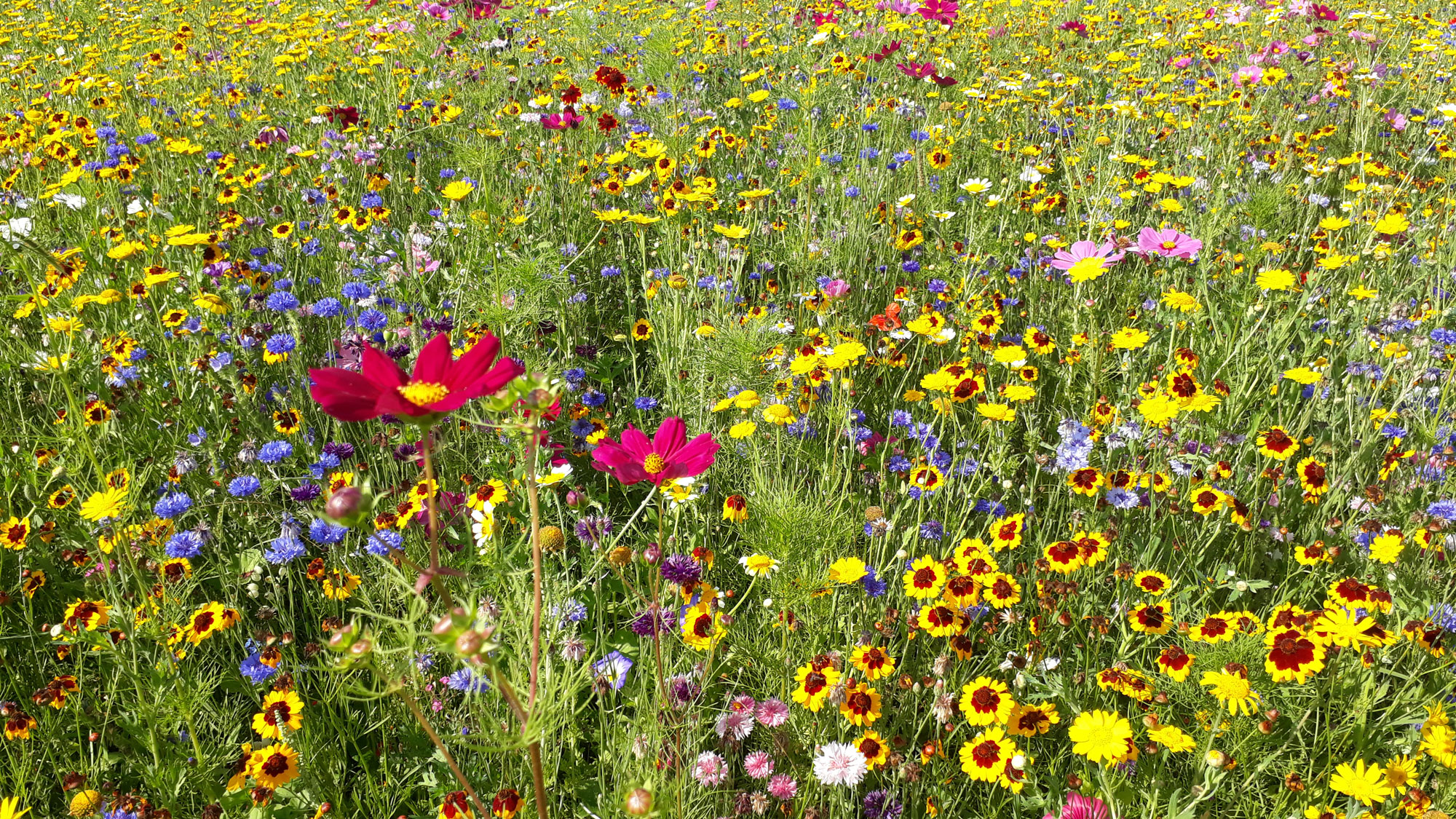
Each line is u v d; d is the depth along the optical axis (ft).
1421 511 9.52
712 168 18.39
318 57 26.22
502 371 3.96
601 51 26.76
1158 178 16.02
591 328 14.44
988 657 8.18
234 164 17.37
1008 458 9.89
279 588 8.39
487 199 13.53
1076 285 13.62
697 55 26.17
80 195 14.42
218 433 10.59
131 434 10.34
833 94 21.84
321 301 12.14
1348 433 11.22
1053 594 7.99
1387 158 21.15
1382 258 14.80
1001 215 16.62
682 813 6.11
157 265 12.92
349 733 7.25
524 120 19.15
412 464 10.34
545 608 6.85
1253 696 6.43
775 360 10.76
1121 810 6.51
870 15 28.30
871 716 6.81
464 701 7.43
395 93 22.09
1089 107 22.22
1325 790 6.91
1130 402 11.31
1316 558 8.77
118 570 8.11
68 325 10.64
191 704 6.67
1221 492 9.26
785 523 7.01
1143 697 7.17
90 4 33.76
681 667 7.65
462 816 6.36
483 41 24.98
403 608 8.26
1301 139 19.86
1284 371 12.17
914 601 8.56
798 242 13.93
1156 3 34.14
